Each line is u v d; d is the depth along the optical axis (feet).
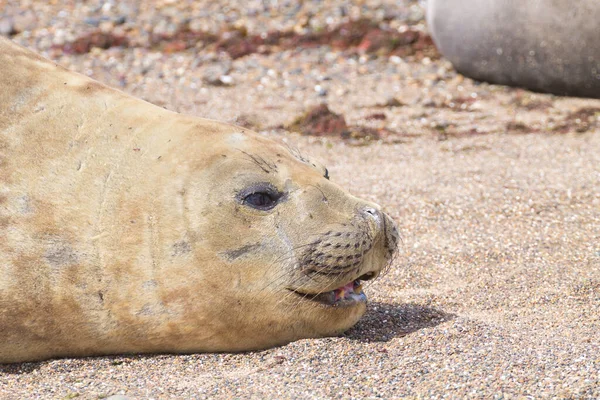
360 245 59.26
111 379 56.90
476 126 123.34
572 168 102.94
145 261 58.39
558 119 124.67
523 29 132.46
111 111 62.80
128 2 183.11
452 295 71.10
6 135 61.05
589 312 66.39
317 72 147.95
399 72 147.43
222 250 58.34
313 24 169.58
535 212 89.25
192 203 58.75
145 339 60.08
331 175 104.22
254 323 59.67
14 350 59.62
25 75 63.87
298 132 123.24
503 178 99.66
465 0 138.51
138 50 159.22
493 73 139.44
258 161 60.80
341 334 62.54
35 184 59.67
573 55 129.29
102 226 58.80
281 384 54.54
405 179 101.04
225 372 57.62
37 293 58.39
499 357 56.49
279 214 59.52
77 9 179.22
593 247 80.43
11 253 58.44
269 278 58.80
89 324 59.21
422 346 59.21
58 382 56.80
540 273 75.00
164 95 139.44
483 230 85.51
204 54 156.46
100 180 59.72
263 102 135.54
